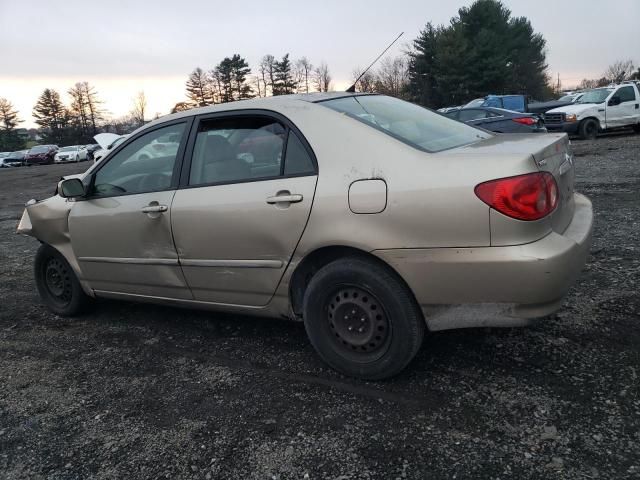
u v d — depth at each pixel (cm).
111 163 400
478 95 5022
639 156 1148
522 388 283
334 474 235
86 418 297
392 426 264
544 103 2409
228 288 341
